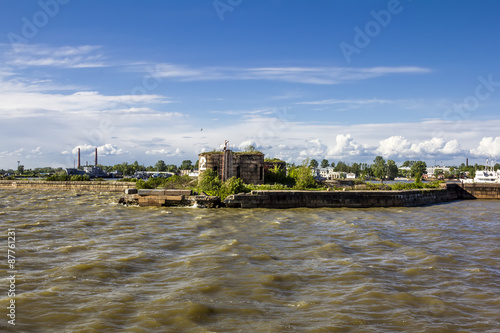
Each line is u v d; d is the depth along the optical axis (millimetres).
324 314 10961
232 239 20859
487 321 10641
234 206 35844
